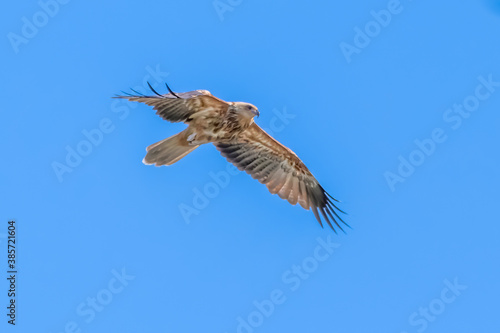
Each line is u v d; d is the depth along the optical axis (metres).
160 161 53.47
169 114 50.72
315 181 57.06
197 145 53.22
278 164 57.44
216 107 51.31
